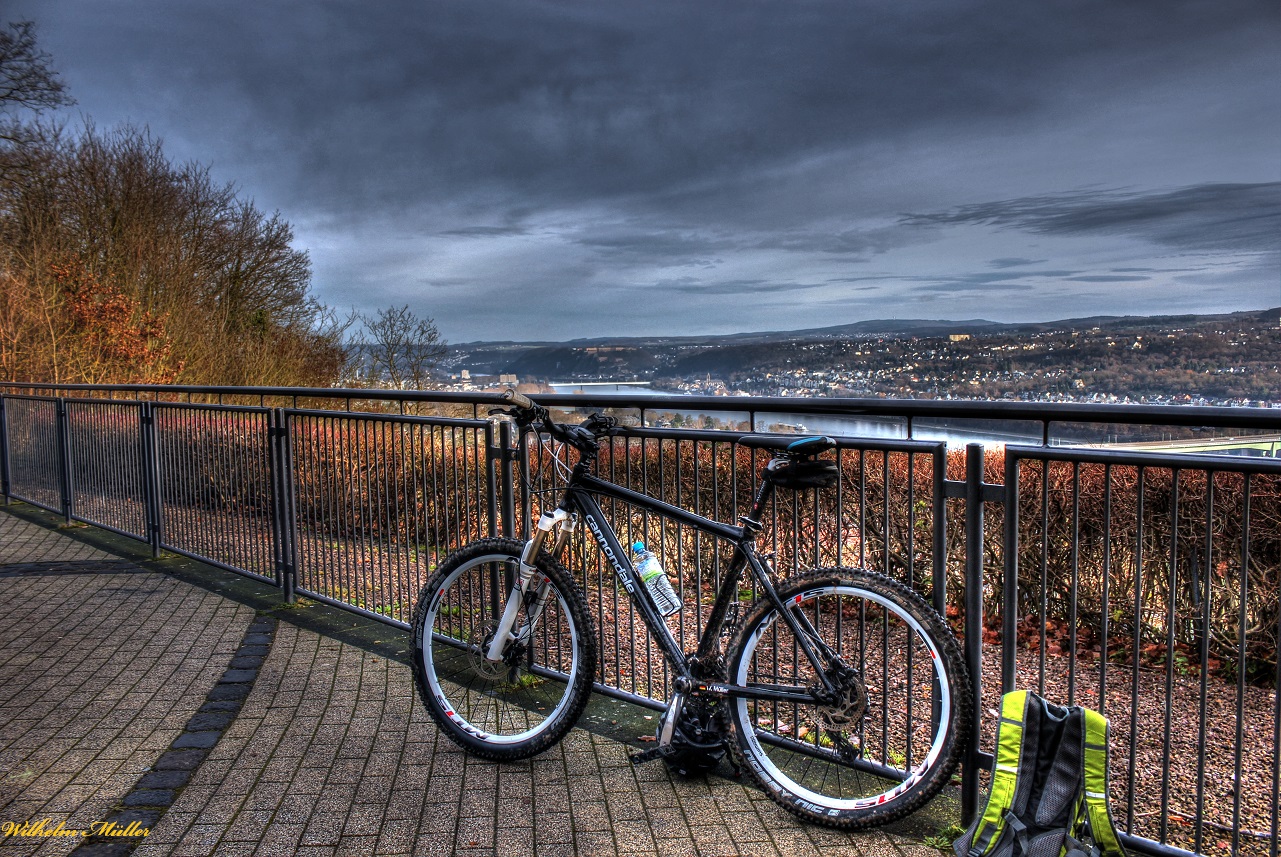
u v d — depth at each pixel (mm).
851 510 3424
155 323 14492
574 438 3064
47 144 15758
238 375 17547
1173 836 2543
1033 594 4383
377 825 2570
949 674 2420
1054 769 2178
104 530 6941
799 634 2631
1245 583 2158
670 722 2779
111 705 3477
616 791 2775
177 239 16734
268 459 5031
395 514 4344
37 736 3186
